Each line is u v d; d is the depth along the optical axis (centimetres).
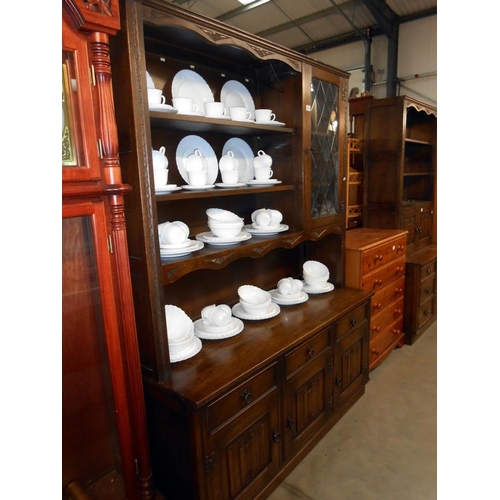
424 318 311
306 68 180
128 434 111
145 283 123
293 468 170
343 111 210
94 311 103
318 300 205
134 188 118
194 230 178
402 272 283
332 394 191
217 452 127
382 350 263
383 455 180
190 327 151
